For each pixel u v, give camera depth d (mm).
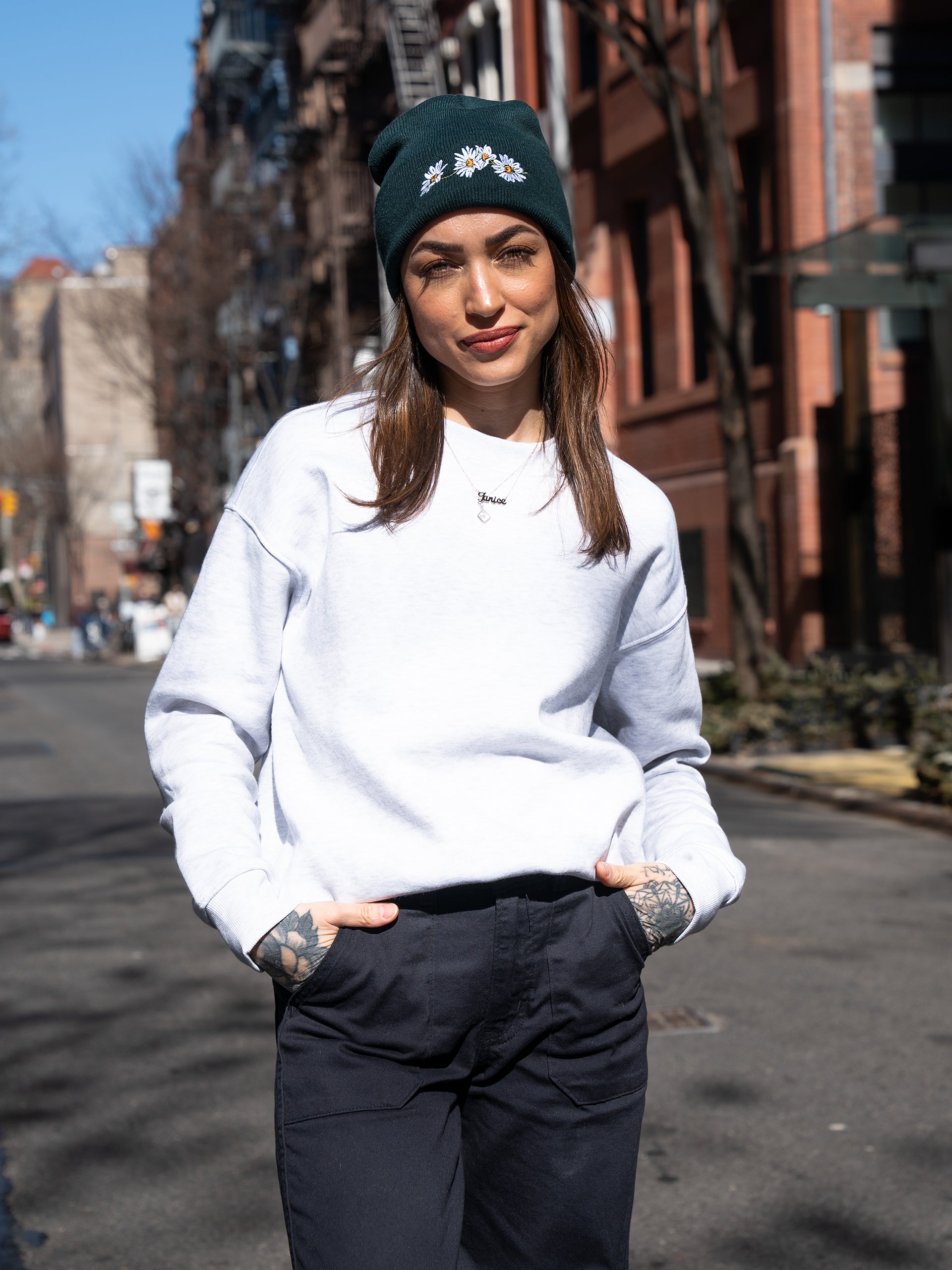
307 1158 1712
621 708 2082
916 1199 3842
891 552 17281
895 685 14008
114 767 14461
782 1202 3832
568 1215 1802
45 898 7832
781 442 20375
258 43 43062
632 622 1988
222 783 1813
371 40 33250
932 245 13977
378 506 1778
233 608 1864
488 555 1799
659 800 2045
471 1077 1810
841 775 11781
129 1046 5195
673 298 23047
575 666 1840
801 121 19391
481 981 1741
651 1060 4984
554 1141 1797
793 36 19328
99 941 6812
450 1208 1724
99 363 60156
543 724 1799
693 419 22781
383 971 1719
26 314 110375
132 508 44438
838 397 18500
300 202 36719
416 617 1781
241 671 1864
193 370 38531
